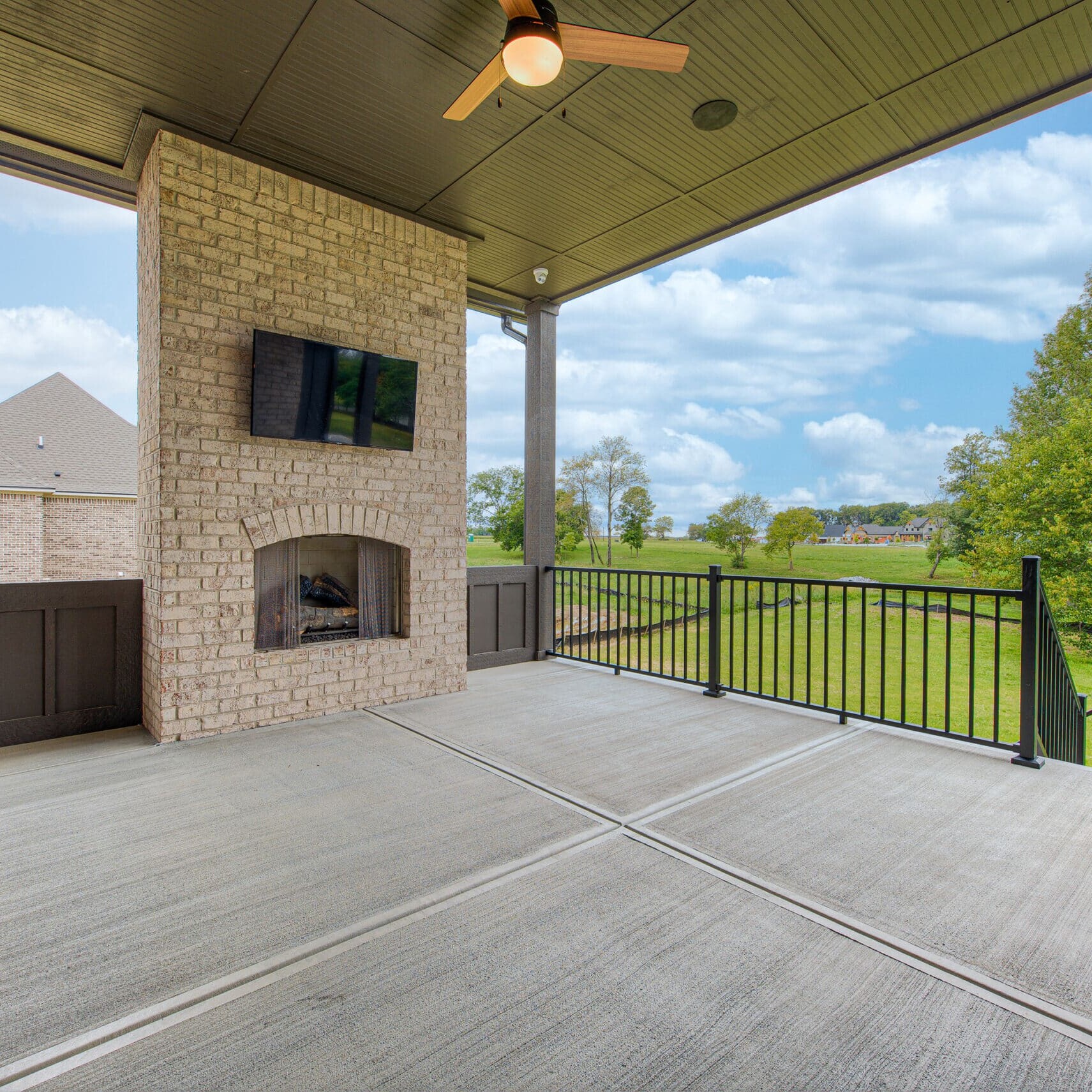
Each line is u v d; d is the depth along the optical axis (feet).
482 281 18.99
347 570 15.05
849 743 11.57
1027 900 6.55
